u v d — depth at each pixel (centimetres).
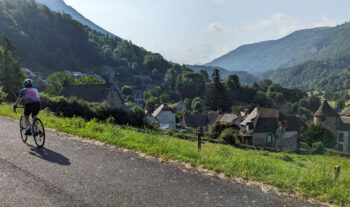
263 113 4525
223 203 437
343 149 5350
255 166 639
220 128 3925
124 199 429
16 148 702
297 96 15375
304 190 509
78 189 457
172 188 489
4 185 454
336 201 466
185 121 7225
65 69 17538
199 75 17138
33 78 12662
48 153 677
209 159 684
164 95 13800
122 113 3209
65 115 2931
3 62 5269
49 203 398
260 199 461
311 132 4350
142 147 780
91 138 901
